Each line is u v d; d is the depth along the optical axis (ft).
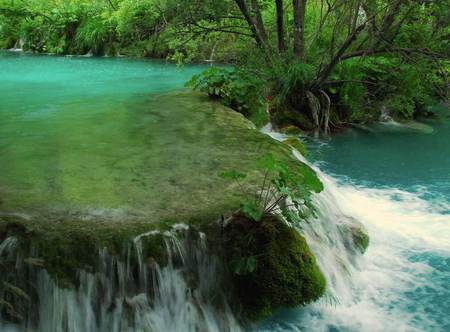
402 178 26.43
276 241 14.08
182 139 21.91
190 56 43.52
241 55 36.78
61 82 41.86
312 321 14.19
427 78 35.58
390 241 18.98
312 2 41.63
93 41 76.54
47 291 12.52
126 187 16.06
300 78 34.01
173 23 37.68
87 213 14.08
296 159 19.90
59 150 19.88
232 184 16.58
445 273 16.92
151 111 27.99
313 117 35.09
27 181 16.29
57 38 83.10
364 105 38.11
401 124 38.42
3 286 12.66
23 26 86.74
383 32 33.17
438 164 28.89
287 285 13.88
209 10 36.63
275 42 39.37
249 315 13.84
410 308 15.08
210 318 13.38
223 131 23.47
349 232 17.76
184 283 13.37
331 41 34.81
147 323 12.76
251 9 37.93
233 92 31.99
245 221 14.33
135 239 13.01
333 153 30.83
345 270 16.15
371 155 30.53
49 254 12.55
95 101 31.55
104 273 12.65
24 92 35.45
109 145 20.74
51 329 12.56
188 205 14.85
